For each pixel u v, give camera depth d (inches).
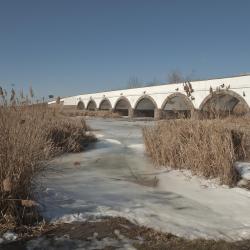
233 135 341.7
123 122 1280.8
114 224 193.5
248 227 197.9
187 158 325.7
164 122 421.1
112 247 168.9
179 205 231.5
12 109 258.4
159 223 197.6
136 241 176.4
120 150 449.7
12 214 187.2
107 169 337.7
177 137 353.7
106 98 2859.3
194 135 337.7
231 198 250.1
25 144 208.5
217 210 225.0
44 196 225.0
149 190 265.7
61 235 178.7
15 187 191.3
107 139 564.7
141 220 200.2
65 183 271.9
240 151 335.6
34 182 218.7
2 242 168.4
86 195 240.2
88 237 177.9
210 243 177.6
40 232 180.9
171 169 334.0
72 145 439.8
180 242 177.6
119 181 289.3
